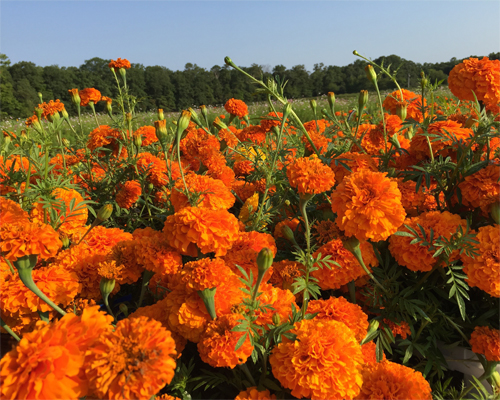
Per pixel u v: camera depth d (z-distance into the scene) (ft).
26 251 4.35
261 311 4.64
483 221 6.64
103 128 10.69
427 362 5.61
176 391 4.94
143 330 3.12
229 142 10.46
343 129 8.41
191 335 4.74
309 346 4.17
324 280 5.89
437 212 6.03
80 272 5.68
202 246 5.32
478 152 6.79
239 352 4.31
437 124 7.38
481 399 5.20
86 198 8.67
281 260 6.66
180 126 6.12
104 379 2.85
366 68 7.89
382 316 5.89
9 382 2.91
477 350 5.26
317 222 6.70
